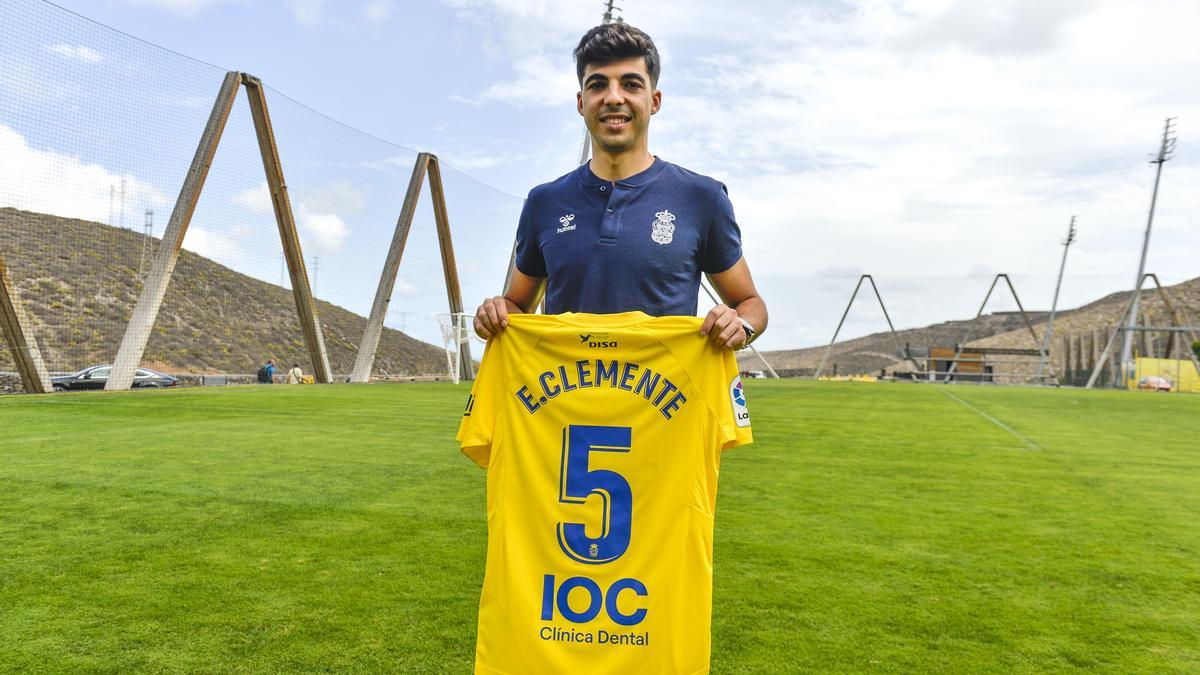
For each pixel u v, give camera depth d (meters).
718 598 3.11
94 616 2.81
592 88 1.98
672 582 1.81
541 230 2.10
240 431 7.93
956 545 3.96
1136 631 2.83
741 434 1.88
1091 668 2.52
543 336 1.90
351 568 3.38
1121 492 5.48
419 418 9.50
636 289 1.96
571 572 1.84
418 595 3.05
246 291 24.25
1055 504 5.03
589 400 1.88
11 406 10.10
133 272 22.20
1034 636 2.77
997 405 14.09
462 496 4.86
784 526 4.31
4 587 3.11
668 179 2.03
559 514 1.86
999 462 6.82
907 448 7.63
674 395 1.86
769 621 2.87
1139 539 4.13
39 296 19.59
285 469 5.74
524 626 1.82
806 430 9.16
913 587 3.28
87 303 20.34
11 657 2.46
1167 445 8.25
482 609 1.88
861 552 3.81
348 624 2.75
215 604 2.94
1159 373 28.31
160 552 3.59
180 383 18.20
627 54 1.97
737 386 1.90
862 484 5.64
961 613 2.98
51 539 3.79
